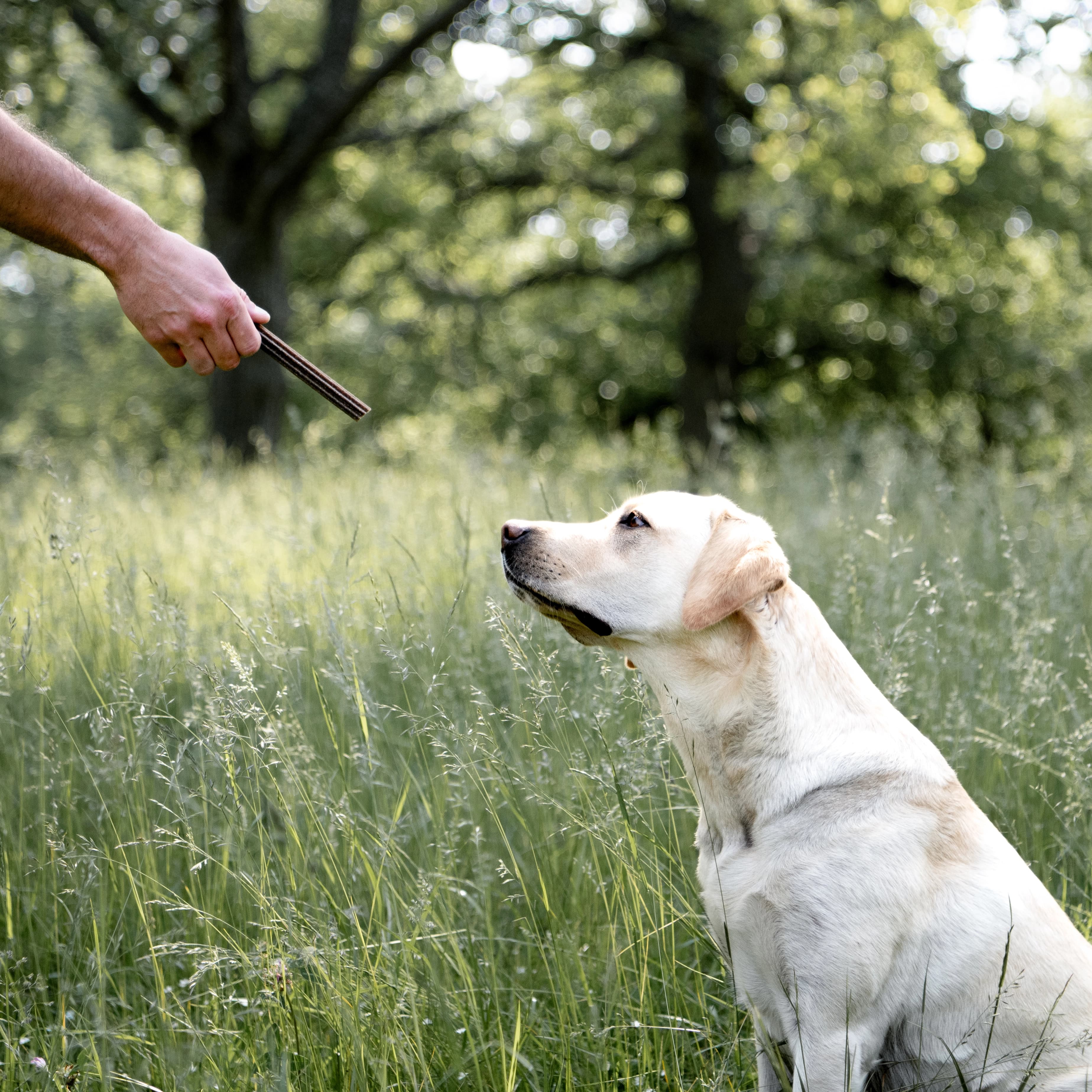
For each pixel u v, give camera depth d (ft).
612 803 9.51
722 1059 9.05
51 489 16.97
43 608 12.38
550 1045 8.85
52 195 8.57
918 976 8.23
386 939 8.95
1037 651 12.69
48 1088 7.85
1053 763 11.46
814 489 21.65
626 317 76.28
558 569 9.52
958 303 72.33
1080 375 70.38
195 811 9.93
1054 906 8.71
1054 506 19.48
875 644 11.53
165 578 14.49
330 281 71.82
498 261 79.46
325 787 9.62
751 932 8.43
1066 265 73.67
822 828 8.32
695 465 27.53
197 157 51.47
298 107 50.65
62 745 11.25
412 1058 8.05
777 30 56.29
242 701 8.96
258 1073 7.98
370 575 11.03
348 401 9.21
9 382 95.55
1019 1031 8.25
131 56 45.52
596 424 76.18
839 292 71.67
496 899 10.46
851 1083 7.98
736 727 8.84
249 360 51.44
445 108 66.90
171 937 9.70
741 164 64.18
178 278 8.79
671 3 60.70
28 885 10.09
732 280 66.44
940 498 18.56
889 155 56.70
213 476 25.50
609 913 9.41
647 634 9.32
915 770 8.61
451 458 26.58
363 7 59.47
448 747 9.79
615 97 63.87
